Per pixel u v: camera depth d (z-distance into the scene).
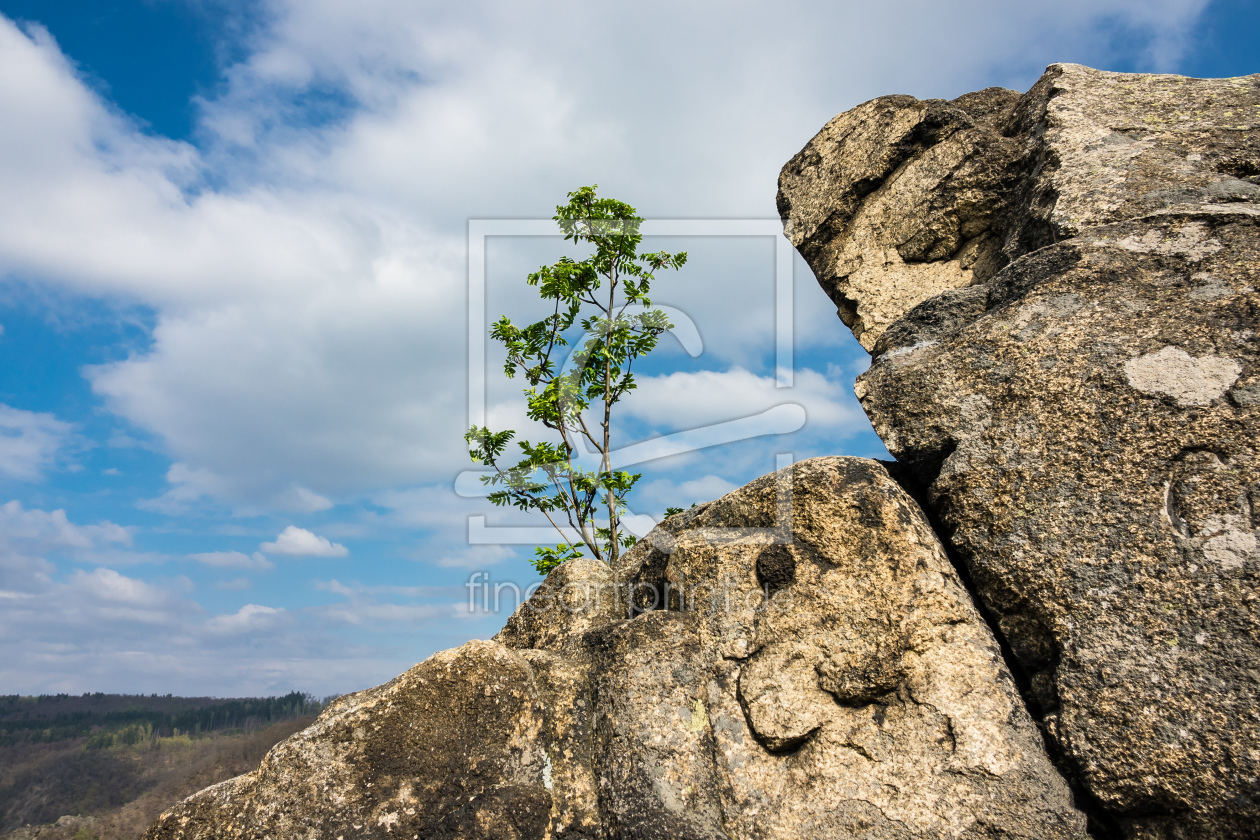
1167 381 3.89
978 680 3.77
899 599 3.98
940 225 6.34
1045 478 3.96
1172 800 3.26
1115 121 5.56
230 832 3.93
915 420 4.49
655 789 3.96
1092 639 3.59
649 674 4.28
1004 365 4.33
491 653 4.34
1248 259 4.11
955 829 3.51
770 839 3.74
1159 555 3.58
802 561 4.21
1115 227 4.65
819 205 7.10
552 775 4.18
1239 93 5.48
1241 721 3.18
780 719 3.95
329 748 4.09
